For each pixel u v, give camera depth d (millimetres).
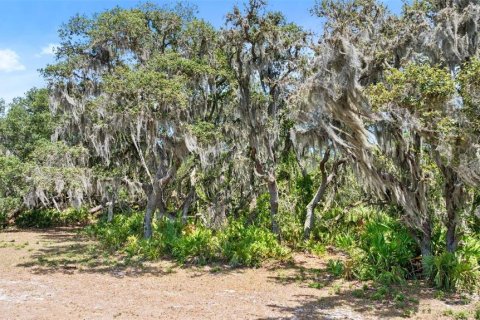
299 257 14906
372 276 11531
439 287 10484
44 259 14867
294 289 10930
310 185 17688
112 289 10820
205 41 17188
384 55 10883
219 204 17953
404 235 12031
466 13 10383
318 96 9195
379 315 8664
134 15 17328
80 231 22672
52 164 18016
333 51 9133
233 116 17625
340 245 14000
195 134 14539
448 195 10789
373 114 9375
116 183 17656
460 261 10539
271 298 10047
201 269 13359
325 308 9172
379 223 13016
